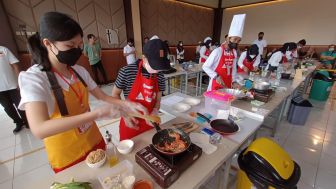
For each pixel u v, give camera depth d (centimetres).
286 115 291
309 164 192
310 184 166
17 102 243
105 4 482
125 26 537
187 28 746
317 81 372
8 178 172
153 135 105
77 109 92
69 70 94
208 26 841
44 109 71
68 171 83
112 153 96
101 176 80
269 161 108
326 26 607
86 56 470
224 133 116
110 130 257
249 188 118
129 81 123
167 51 103
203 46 512
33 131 66
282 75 282
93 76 492
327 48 612
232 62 230
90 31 470
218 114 141
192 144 94
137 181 78
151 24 614
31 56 79
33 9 383
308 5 626
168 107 160
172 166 78
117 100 111
